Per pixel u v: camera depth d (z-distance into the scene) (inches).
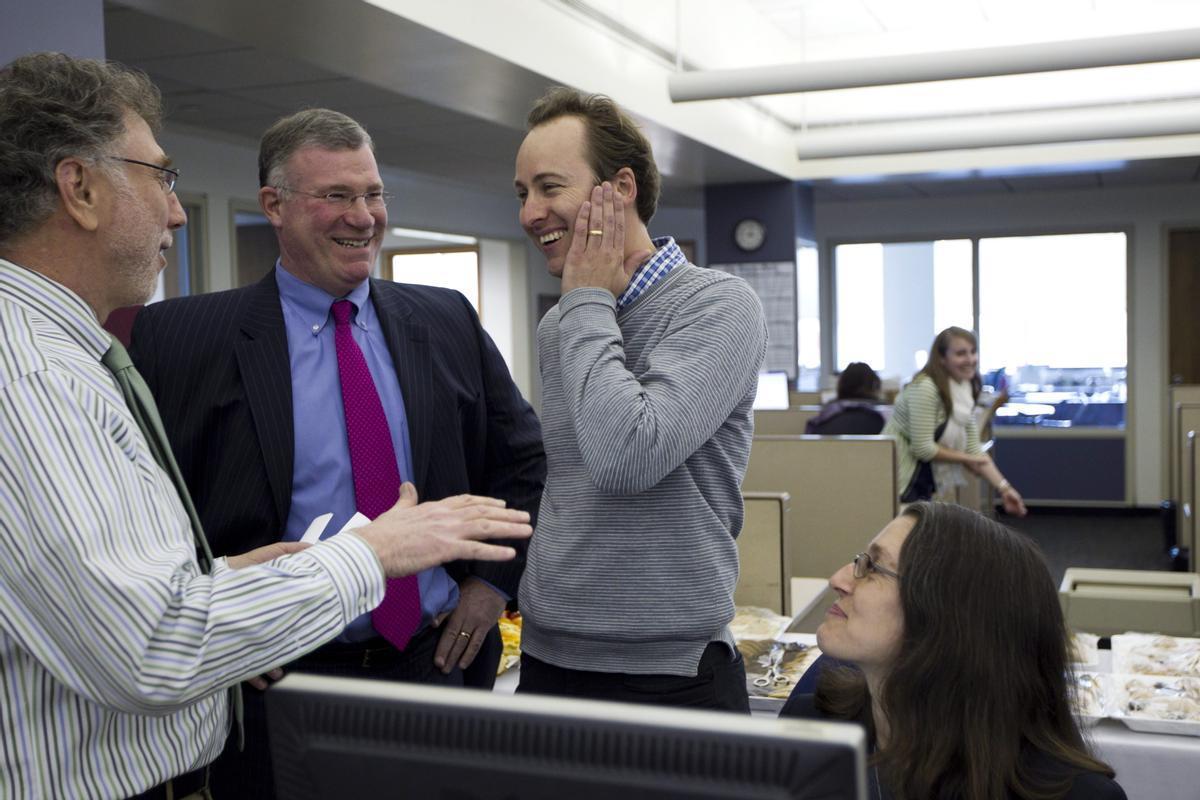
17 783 37.1
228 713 47.1
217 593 35.9
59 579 34.2
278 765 27.3
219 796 60.6
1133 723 68.0
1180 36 167.2
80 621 34.2
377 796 26.0
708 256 308.7
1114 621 121.8
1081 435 356.5
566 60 173.9
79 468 34.8
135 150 40.8
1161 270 345.1
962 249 366.9
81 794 38.3
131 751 39.7
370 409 62.4
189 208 248.8
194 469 61.4
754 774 22.6
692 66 217.0
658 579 52.4
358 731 26.0
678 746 23.2
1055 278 357.7
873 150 252.1
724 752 22.9
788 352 301.3
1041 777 43.4
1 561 34.7
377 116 221.1
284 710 26.9
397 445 63.8
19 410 34.7
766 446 162.2
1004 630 43.8
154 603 34.4
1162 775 65.8
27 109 38.8
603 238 52.3
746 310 52.8
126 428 38.6
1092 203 350.3
